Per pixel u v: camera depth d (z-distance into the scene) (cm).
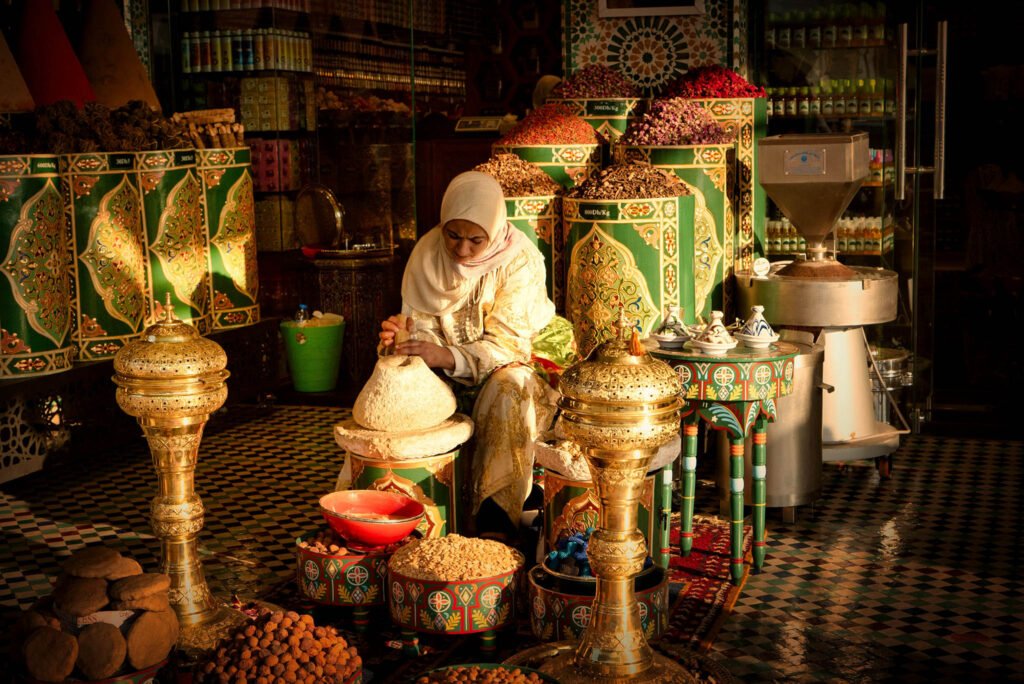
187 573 344
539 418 425
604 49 634
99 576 308
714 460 579
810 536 464
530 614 352
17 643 299
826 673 341
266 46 707
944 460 571
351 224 753
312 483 542
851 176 477
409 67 757
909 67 596
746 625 377
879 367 589
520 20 867
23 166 512
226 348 637
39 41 589
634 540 308
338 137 742
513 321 431
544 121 530
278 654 291
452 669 297
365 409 383
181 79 724
